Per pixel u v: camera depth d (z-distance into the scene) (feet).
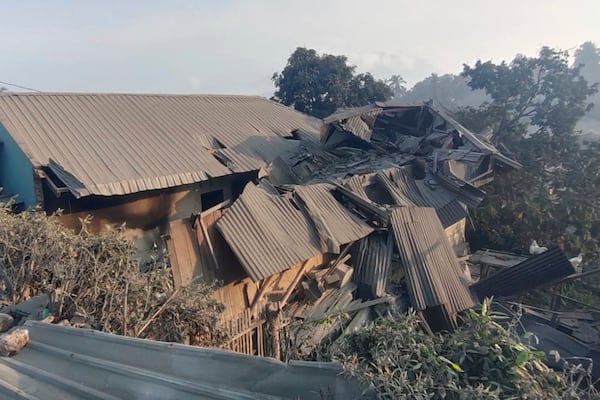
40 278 15.74
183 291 17.28
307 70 82.74
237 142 40.93
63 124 32.04
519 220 45.57
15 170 29.66
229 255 23.73
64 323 13.75
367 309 26.96
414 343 8.80
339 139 49.57
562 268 30.53
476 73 60.29
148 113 39.78
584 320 32.40
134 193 30.83
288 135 49.16
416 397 7.36
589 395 9.39
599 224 46.55
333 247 26.21
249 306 24.02
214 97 52.49
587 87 53.52
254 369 8.55
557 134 52.08
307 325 22.89
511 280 32.19
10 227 15.74
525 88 55.47
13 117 30.07
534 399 7.95
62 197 27.89
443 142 49.39
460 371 8.20
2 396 9.26
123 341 10.23
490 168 45.68
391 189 36.32
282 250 24.20
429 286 29.17
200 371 8.94
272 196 27.25
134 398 8.72
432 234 32.17
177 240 21.50
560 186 48.78
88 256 15.14
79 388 9.18
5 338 10.82
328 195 30.55
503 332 9.18
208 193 37.06
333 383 7.97
